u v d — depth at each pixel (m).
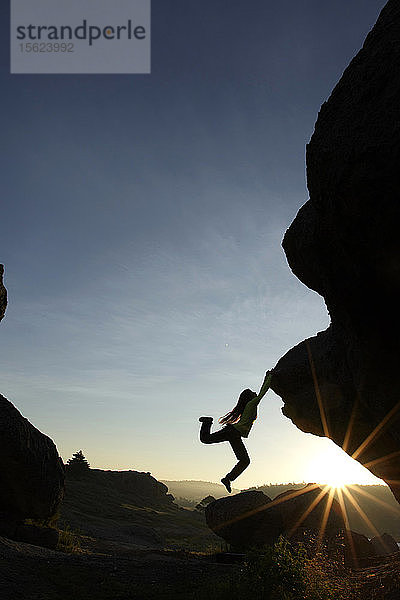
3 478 17.92
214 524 20.50
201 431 7.21
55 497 19.95
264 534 19.05
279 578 8.73
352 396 13.62
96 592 10.37
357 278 7.64
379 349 8.33
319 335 16.31
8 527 17.33
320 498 20.16
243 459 6.95
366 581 10.59
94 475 70.75
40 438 19.52
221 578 11.02
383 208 6.40
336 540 15.98
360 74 7.07
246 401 7.66
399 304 7.43
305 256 10.93
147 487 76.31
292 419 17.45
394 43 6.70
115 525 36.31
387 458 14.45
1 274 19.50
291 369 16.41
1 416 17.88
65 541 19.05
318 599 8.66
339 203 6.96
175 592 10.47
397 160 6.10
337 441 15.84
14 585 10.28
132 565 12.95
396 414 9.46
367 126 6.50
